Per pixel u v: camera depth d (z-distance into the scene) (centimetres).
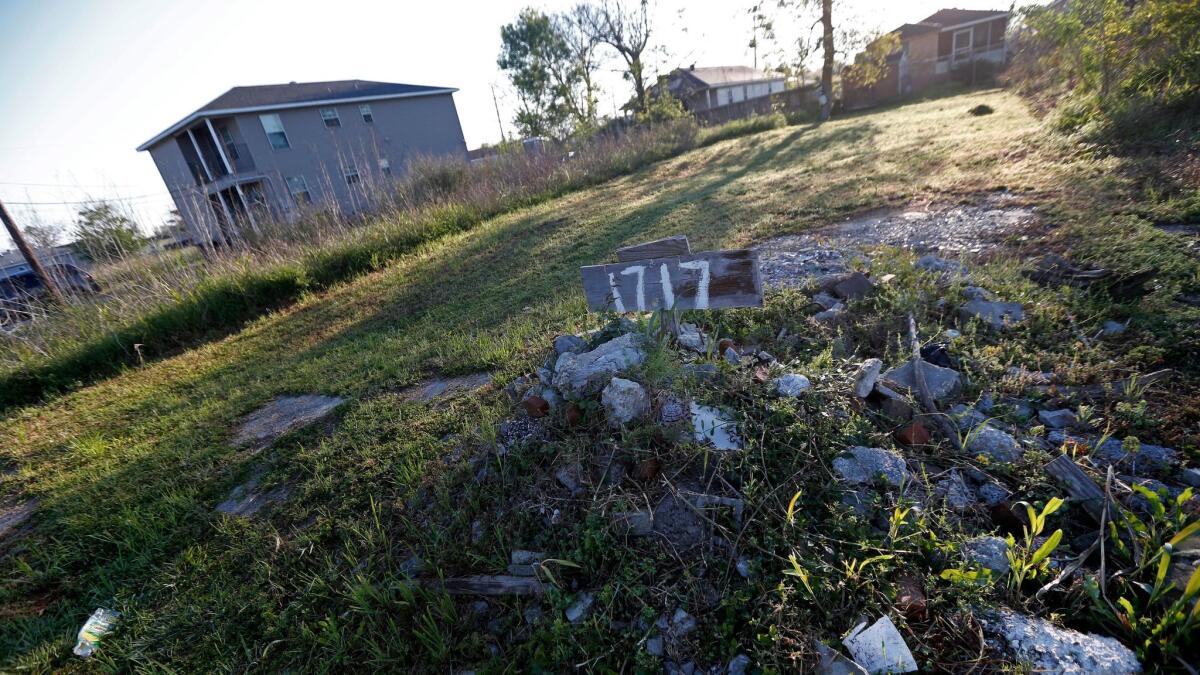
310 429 350
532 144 1658
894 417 240
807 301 364
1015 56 1791
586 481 221
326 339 556
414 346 466
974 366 277
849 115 2117
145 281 733
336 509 261
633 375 248
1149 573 160
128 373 580
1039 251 402
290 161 2003
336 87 2314
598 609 180
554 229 819
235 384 478
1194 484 191
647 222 746
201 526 276
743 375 253
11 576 264
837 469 208
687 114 2070
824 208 646
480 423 287
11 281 816
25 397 552
